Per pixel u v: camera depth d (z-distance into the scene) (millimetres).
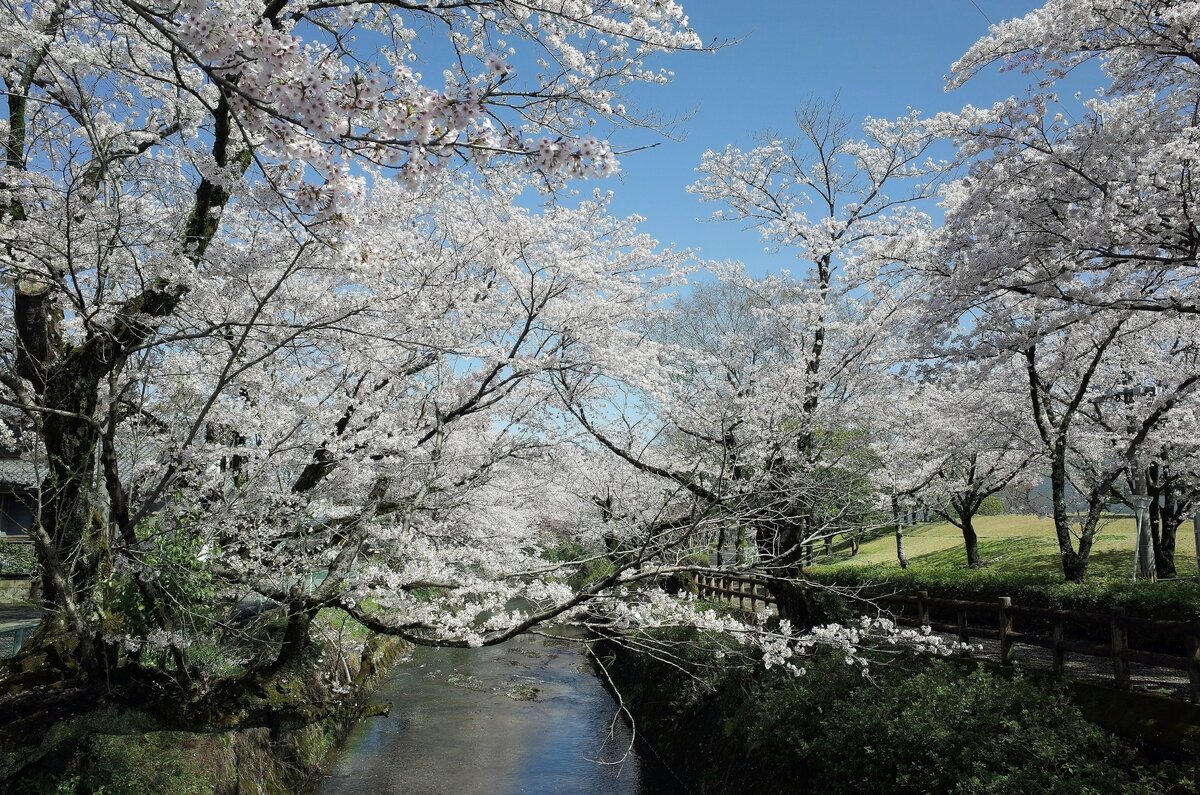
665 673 11828
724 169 11562
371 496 6707
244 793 7508
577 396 8742
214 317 5910
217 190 5344
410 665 16625
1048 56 6566
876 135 10938
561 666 17266
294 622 5770
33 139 5355
